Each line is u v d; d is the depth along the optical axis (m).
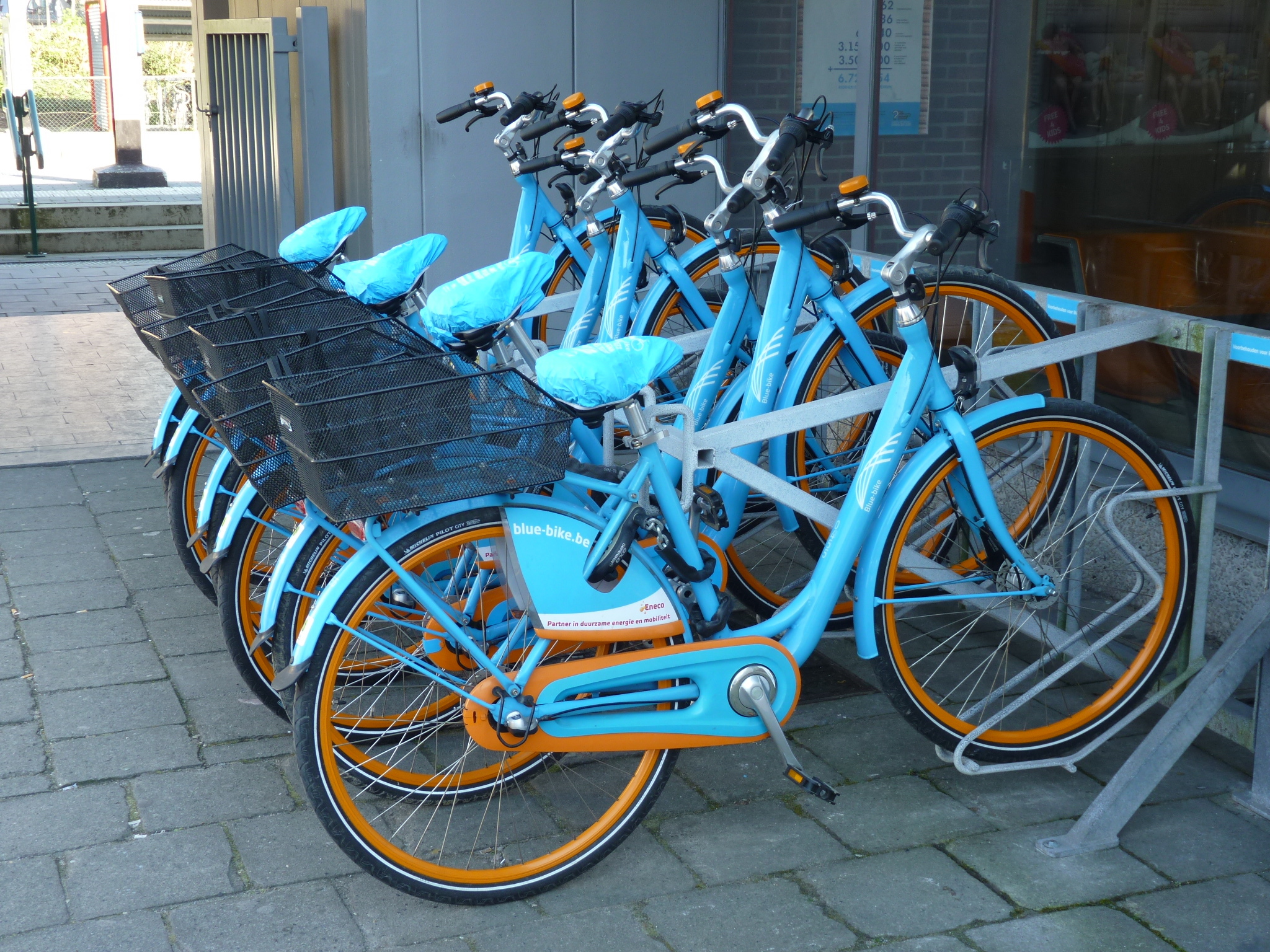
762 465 3.72
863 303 3.27
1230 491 3.64
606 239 3.85
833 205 2.63
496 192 5.69
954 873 2.56
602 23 5.66
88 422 5.92
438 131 5.55
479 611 2.72
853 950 2.33
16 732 3.11
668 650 2.50
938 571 3.08
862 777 2.93
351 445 2.16
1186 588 2.92
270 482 2.55
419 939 2.36
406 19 5.41
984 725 2.80
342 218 3.41
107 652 3.54
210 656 3.53
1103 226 4.47
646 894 2.50
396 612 2.70
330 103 5.96
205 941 2.35
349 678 2.88
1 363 7.17
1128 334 2.99
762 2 5.70
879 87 4.89
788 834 2.70
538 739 2.44
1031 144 4.69
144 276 3.19
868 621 2.70
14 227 12.17
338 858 2.62
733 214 2.80
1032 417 2.79
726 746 3.07
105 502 4.81
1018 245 4.83
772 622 2.68
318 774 2.32
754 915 2.43
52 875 2.54
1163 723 2.73
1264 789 2.77
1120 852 2.62
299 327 2.76
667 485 2.51
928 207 4.95
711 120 3.06
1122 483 3.74
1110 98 4.35
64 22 29.42
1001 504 3.71
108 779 2.90
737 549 4.15
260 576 3.22
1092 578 3.90
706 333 3.46
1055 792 2.87
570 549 2.43
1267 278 3.86
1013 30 4.63
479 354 2.99
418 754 2.98
